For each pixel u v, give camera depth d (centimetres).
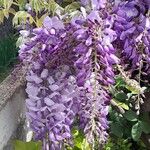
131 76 49
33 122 51
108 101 47
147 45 45
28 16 55
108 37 43
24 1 57
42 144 52
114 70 47
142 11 47
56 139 51
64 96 50
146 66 47
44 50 47
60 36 46
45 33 46
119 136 71
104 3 46
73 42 46
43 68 50
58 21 46
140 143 74
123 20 46
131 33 46
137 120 69
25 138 73
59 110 50
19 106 69
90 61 43
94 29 43
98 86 44
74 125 56
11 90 63
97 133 46
